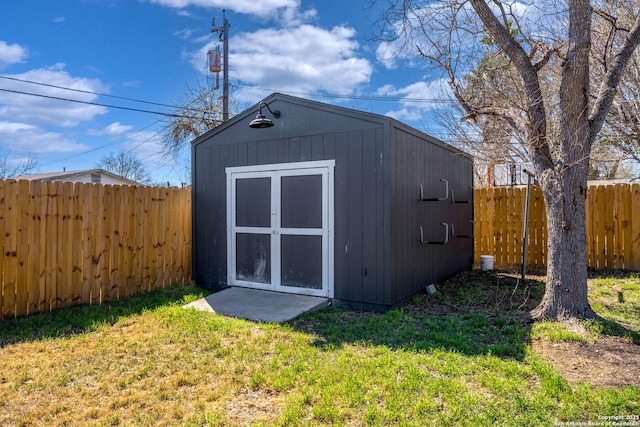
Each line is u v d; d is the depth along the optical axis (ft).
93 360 11.16
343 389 9.10
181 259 22.54
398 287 16.81
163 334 13.23
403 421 7.85
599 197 24.67
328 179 17.43
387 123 15.94
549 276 13.88
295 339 12.66
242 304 16.96
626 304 16.52
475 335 13.05
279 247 18.83
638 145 20.27
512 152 17.60
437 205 21.35
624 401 8.35
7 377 10.10
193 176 21.91
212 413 8.38
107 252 18.61
